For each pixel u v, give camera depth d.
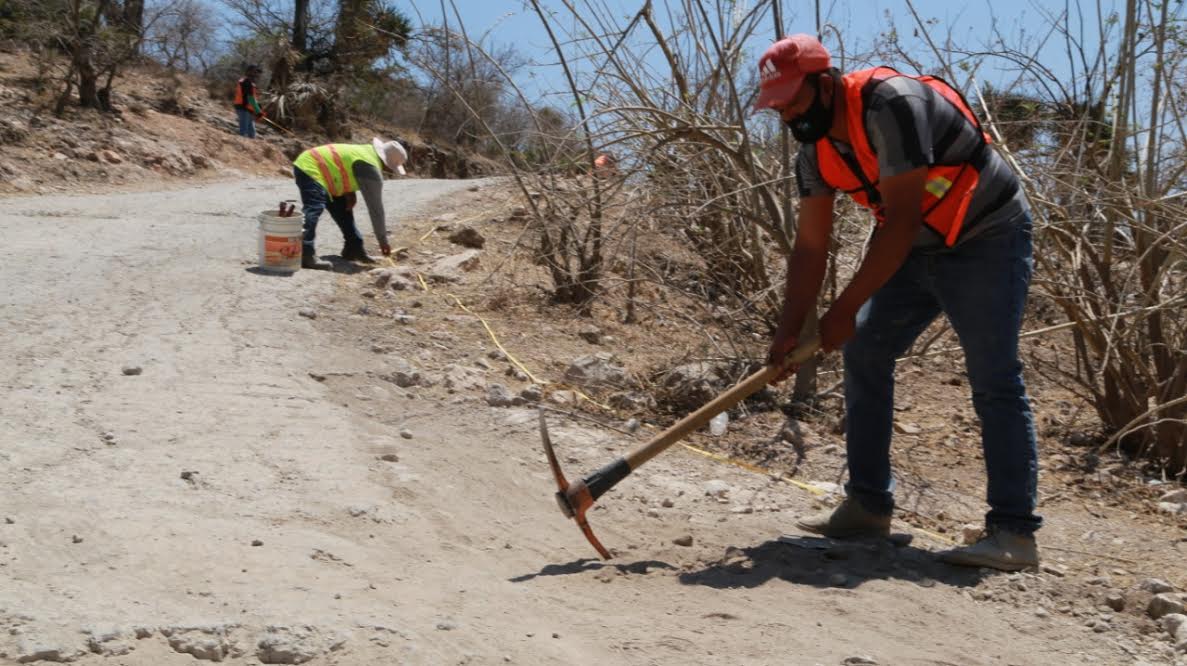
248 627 2.91
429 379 6.20
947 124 3.62
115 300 7.39
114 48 21.14
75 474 4.17
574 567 3.82
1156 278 5.84
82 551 3.40
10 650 2.70
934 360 7.81
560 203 8.22
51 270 8.31
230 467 4.41
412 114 28.64
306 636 2.87
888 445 4.26
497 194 13.15
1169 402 5.63
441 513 4.24
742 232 7.37
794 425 6.02
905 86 3.54
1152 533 4.96
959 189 3.69
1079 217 6.25
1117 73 6.32
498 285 8.82
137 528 3.62
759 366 6.71
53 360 5.81
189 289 7.90
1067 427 6.60
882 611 3.49
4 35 23.09
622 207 7.52
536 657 2.91
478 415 5.73
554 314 8.15
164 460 4.43
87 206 13.50
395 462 4.79
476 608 3.25
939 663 3.13
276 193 17.53
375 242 10.65
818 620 3.39
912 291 4.04
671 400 6.33
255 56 29.20
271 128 27.39
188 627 2.87
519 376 6.52
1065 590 3.82
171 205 14.27
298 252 8.88
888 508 4.29
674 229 7.39
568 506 3.80
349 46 28.00
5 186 15.22
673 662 2.99
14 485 3.99
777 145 7.08
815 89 3.60
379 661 2.79
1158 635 3.54
